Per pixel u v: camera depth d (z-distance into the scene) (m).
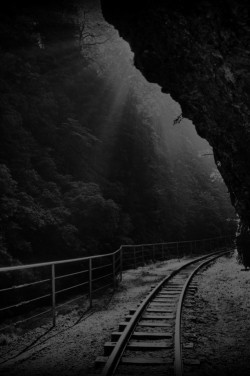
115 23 9.30
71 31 27.14
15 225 15.09
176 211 32.66
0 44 20.97
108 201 19.38
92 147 24.67
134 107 30.28
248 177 8.44
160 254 28.17
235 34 6.21
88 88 26.59
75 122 22.84
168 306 9.79
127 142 27.94
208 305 10.28
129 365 5.58
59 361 5.90
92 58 29.38
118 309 9.95
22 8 23.47
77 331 7.73
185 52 8.01
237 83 7.06
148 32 8.55
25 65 21.05
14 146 18.31
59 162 21.69
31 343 6.98
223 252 32.31
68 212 17.64
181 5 6.88
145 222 27.41
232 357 6.09
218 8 6.16
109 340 6.88
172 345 6.35
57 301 16.12
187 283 13.18
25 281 14.17
